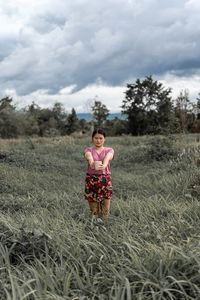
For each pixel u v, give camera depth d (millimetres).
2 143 17375
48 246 2797
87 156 4172
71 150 14664
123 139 19984
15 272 2436
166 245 2496
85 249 2773
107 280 2166
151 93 47312
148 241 2938
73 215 4453
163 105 42875
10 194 5902
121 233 3244
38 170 9375
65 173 9445
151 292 1861
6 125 41031
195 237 2775
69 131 55625
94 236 3094
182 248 2418
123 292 1828
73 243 2805
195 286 1814
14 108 43188
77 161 12188
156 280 2010
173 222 3490
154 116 45312
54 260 2512
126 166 10930
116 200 5637
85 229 3580
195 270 2064
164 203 4742
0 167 8477
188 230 3094
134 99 47969
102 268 2402
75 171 9859
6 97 43031
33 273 2275
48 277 2104
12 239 2803
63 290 2025
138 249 2654
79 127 55594
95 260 2545
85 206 5168
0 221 3477
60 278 2123
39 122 54719
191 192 5570
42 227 3221
